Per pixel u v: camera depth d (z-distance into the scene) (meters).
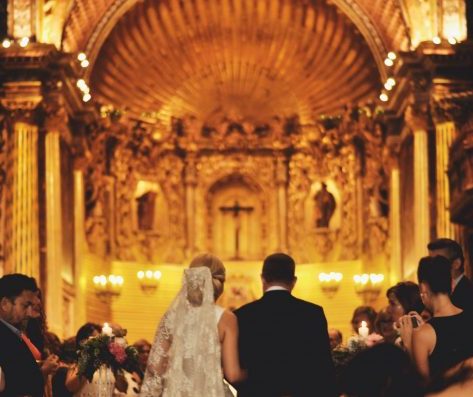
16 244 33.22
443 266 11.03
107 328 15.21
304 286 42.12
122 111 40.16
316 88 41.88
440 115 33.19
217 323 11.76
